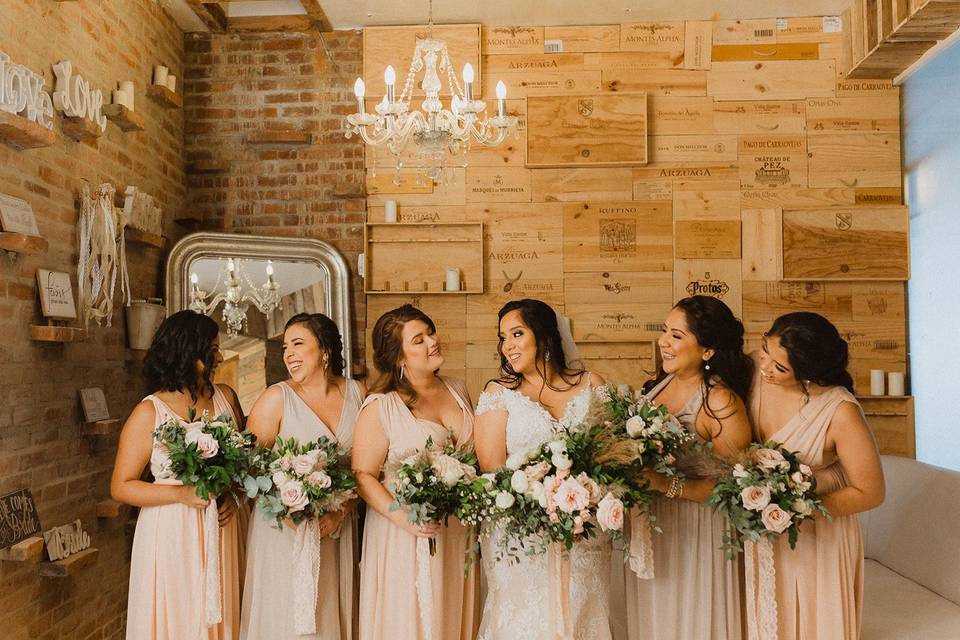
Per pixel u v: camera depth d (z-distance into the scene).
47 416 3.11
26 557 2.71
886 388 4.55
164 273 4.38
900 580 3.33
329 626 2.53
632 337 4.63
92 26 3.58
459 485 2.27
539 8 4.57
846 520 2.38
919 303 4.43
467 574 2.55
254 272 4.56
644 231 4.68
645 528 2.32
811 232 4.61
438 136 3.44
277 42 4.85
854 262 4.58
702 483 2.33
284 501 2.31
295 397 2.63
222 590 2.58
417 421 2.49
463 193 4.73
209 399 2.76
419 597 2.41
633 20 4.72
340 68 4.82
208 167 4.79
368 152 4.77
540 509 2.16
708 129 4.69
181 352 2.68
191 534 2.55
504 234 4.71
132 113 3.77
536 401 2.39
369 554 2.51
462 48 4.70
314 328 2.65
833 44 4.68
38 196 3.08
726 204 4.66
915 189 4.48
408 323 2.54
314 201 4.79
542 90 4.73
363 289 4.71
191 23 4.73
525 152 4.72
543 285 4.68
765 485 2.18
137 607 2.55
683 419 2.40
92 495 3.48
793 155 4.66
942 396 4.14
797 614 2.36
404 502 2.26
